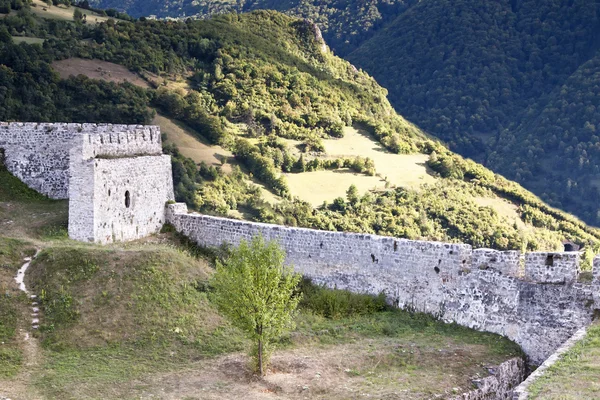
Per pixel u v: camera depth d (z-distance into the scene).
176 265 35.69
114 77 110.19
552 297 31.98
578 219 114.06
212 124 103.38
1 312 31.41
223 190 87.44
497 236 95.75
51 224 40.09
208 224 42.34
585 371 24.33
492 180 115.62
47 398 25.92
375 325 34.16
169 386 27.16
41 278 33.78
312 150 110.81
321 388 26.91
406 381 27.80
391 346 31.55
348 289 37.72
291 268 32.81
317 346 31.69
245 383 27.38
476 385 27.91
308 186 99.25
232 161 98.56
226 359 29.78
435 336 33.12
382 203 96.44
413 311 35.84
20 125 46.22
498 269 33.94
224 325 32.38
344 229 87.00
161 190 43.59
